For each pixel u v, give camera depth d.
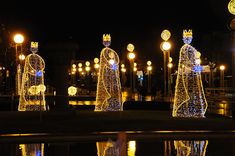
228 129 13.27
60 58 16.28
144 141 11.54
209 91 36.78
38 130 12.84
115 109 20.34
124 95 39.69
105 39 20.27
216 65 47.72
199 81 17.47
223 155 9.60
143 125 13.84
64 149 10.33
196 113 17.20
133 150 10.12
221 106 24.48
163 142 11.38
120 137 7.34
